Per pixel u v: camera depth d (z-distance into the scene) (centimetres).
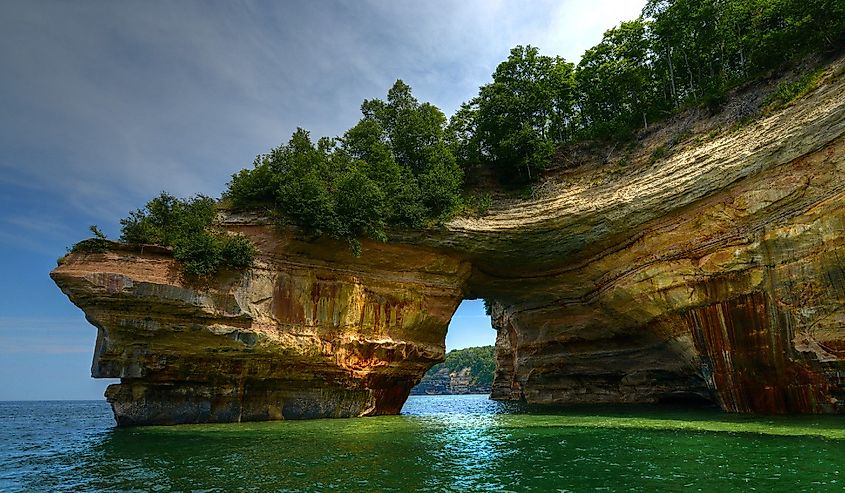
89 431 2641
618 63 3847
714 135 2791
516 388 5659
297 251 2919
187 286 2519
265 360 2650
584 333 3775
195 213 2802
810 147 2242
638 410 3136
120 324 2389
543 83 3678
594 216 2947
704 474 1240
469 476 1277
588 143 3622
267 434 2086
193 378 2538
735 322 2484
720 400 2623
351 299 2994
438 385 18938
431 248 3200
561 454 1558
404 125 3588
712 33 3428
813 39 2723
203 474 1344
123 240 2572
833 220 2127
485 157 3819
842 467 1259
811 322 2186
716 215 2555
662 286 2764
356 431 2172
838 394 2139
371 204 2952
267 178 2969
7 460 1650
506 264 3428
